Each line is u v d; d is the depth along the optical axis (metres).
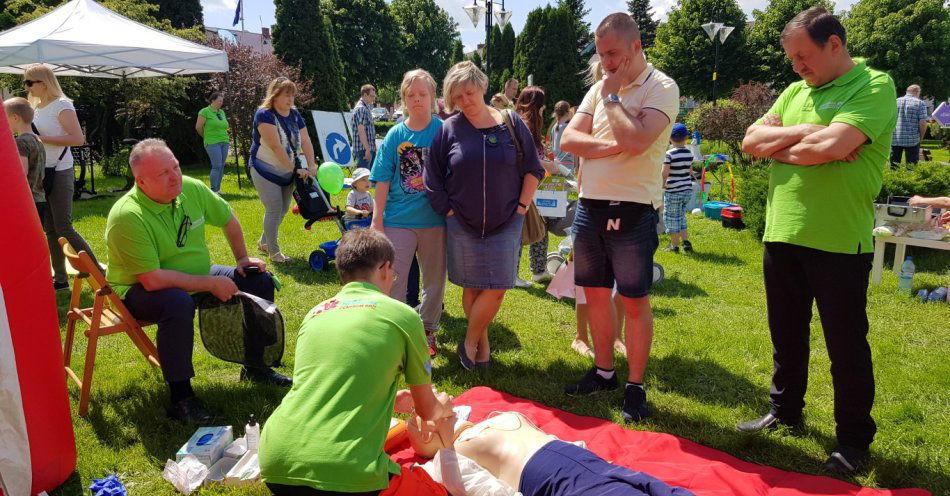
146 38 9.45
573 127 3.68
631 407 3.76
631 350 3.75
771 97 17.83
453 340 5.02
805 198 3.07
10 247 2.67
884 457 3.23
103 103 15.54
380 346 2.41
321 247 6.93
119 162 14.81
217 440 3.25
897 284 6.41
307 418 2.30
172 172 3.67
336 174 7.22
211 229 8.88
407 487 2.38
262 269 4.26
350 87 44.94
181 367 3.61
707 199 11.98
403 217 4.37
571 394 4.05
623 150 3.37
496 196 4.01
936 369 4.35
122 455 3.29
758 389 4.14
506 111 4.15
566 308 5.85
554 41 33.00
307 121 18.53
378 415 2.39
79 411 3.66
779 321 3.38
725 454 3.33
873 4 35.44
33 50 8.18
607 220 3.57
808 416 3.72
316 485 2.20
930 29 33.84
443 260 4.48
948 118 21.11
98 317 3.63
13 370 2.61
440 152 4.09
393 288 4.37
